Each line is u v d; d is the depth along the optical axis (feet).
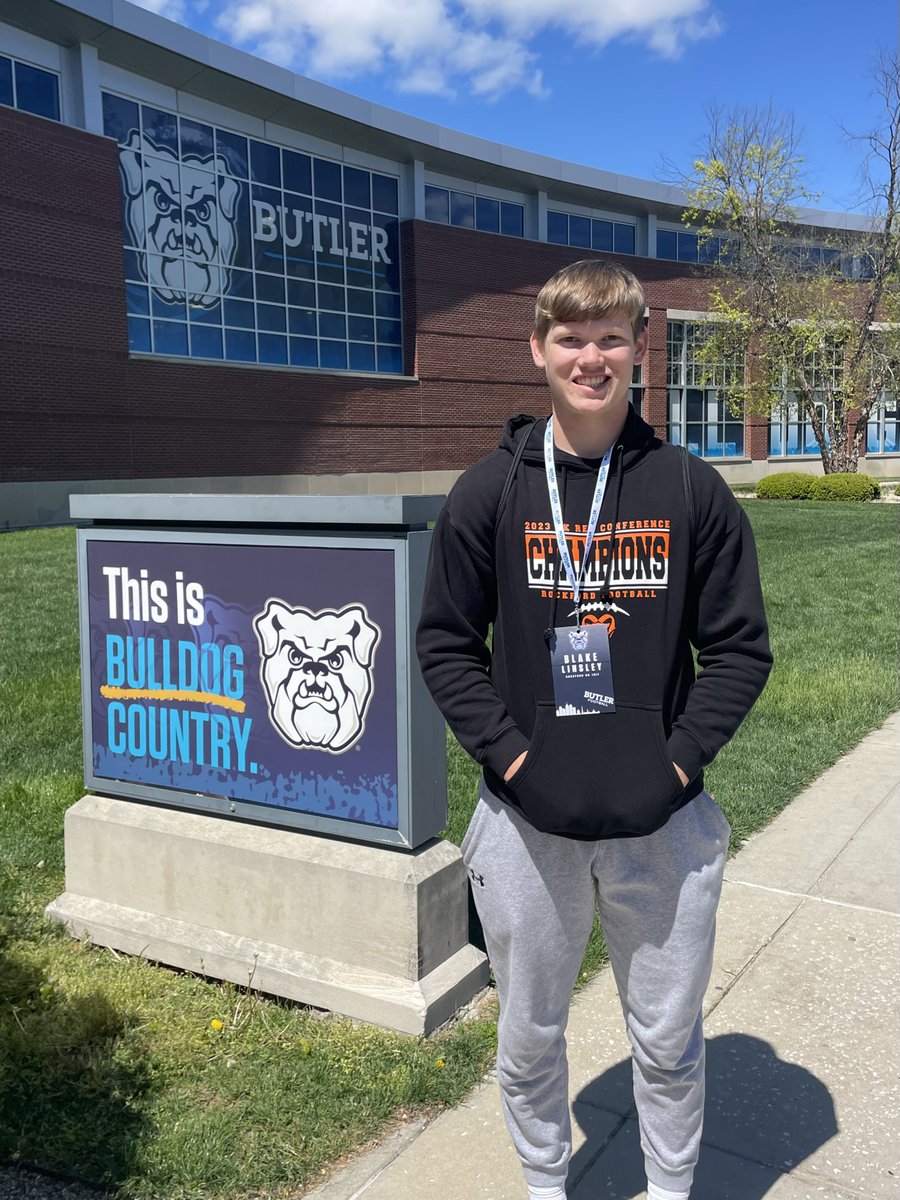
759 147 93.56
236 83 78.79
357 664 9.21
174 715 10.37
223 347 83.46
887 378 97.60
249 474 83.87
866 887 12.41
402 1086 8.30
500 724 5.73
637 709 5.61
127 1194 7.20
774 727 19.06
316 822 9.65
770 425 134.31
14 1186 7.30
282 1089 8.29
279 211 87.51
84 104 70.33
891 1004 9.75
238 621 9.84
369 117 88.38
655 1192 6.42
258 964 9.62
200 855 10.11
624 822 5.51
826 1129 7.93
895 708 20.68
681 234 124.67
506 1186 7.29
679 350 123.44
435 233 98.84
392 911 9.18
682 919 5.88
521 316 107.04
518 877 5.90
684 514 5.63
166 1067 8.61
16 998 9.55
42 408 68.28
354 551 9.10
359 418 93.20
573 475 5.73
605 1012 9.59
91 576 10.73
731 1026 9.39
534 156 103.65
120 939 10.43
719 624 5.77
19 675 22.57
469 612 5.99
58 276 68.64
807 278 97.45
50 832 13.71
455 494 5.98
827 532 55.42
